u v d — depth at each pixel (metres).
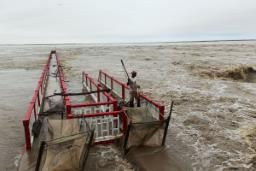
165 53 52.69
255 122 9.30
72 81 18.70
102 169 5.73
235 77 20.38
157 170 5.72
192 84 17.31
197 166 5.99
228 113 10.45
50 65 26.11
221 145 7.25
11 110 11.34
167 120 6.53
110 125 7.54
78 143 5.27
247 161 6.31
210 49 65.69
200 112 10.56
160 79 19.53
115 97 11.42
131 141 6.33
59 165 5.16
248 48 66.75
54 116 9.01
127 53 56.41
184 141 7.46
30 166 5.77
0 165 6.12
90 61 36.22
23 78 22.06
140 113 7.04
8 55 60.44
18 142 7.58
